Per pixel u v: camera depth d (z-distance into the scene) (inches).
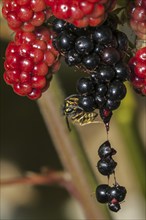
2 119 22.7
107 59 12.1
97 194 12.6
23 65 12.7
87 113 12.8
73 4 11.8
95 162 22.4
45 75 12.9
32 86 12.8
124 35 12.4
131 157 18.4
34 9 12.4
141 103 21.9
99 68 12.2
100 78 12.2
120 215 22.7
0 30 16.5
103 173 12.5
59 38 12.2
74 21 11.9
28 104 22.5
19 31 12.7
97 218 17.3
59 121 17.0
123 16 12.7
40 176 17.0
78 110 12.8
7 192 23.4
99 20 11.9
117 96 12.2
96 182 17.3
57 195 23.5
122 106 17.9
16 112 22.6
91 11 11.8
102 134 22.3
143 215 22.6
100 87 12.2
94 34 12.1
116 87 12.2
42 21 12.5
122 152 22.2
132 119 18.1
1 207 23.4
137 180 18.6
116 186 12.5
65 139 17.1
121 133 18.3
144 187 18.5
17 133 23.0
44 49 12.7
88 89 12.2
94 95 12.3
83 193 17.2
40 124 22.9
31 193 23.5
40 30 12.7
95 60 12.1
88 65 12.2
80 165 17.2
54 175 17.1
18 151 23.1
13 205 23.5
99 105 12.3
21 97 22.4
